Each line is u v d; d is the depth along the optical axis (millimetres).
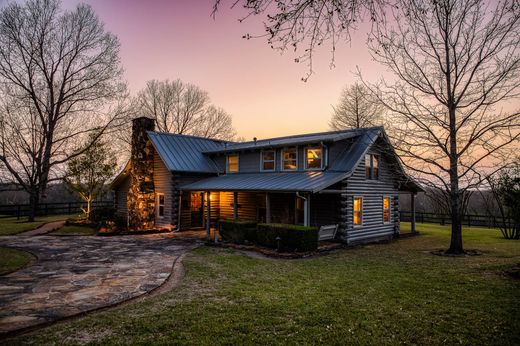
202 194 23469
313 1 4305
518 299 6980
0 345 4957
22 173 26953
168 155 22406
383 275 9625
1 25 25438
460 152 12938
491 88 12039
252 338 5242
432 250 14672
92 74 29469
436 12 12219
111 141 30000
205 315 6258
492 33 11914
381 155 19547
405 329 5609
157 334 5379
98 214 24406
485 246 15414
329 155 17969
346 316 6223
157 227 22719
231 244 15328
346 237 16328
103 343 5027
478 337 5250
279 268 10727
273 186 16312
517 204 18438
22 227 20609
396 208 20375
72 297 7445
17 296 7500
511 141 11789
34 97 26578
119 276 9453
